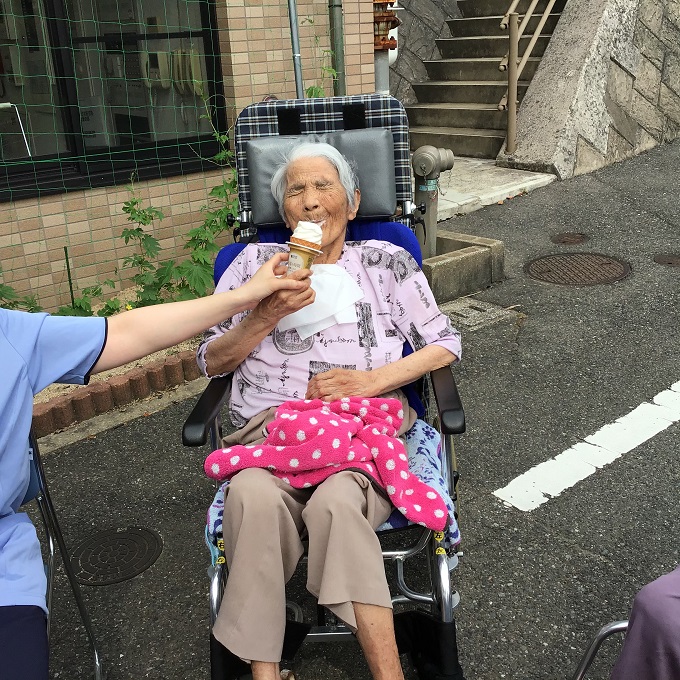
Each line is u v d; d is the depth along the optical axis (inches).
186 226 220.1
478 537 113.8
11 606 65.1
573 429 140.3
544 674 90.5
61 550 86.7
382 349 97.7
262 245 105.1
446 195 272.1
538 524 116.0
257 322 88.9
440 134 339.6
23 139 199.9
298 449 80.8
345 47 239.8
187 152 218.7
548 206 266.7
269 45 219.1
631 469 128.0
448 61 365.4
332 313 96.7
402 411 93.2
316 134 114.3
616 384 154.8
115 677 94.3
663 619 65.9
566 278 208.7
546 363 164.6
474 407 149.2
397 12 368.2
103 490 131.0
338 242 102.0
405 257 101.1
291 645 80.7
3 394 68.1
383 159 106.0
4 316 70.9
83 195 199.3
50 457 140.8
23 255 193.5
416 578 106.5
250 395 98.0
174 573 111.3
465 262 199.5
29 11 193.6
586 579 104.7
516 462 131.5
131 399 158.4
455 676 79.6
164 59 214.7
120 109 210.2
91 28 200.4
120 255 209.5
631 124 313.0
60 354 72.9
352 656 95.3
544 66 314.0
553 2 314.8
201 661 96.2
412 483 82.3
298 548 79.0
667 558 107.7
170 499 128.0
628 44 306.2
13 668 60.2
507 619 98.7
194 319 77.8
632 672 68.1
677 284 200.2
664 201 263.7
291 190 99.5
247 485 78.7
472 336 178.7
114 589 108.7
